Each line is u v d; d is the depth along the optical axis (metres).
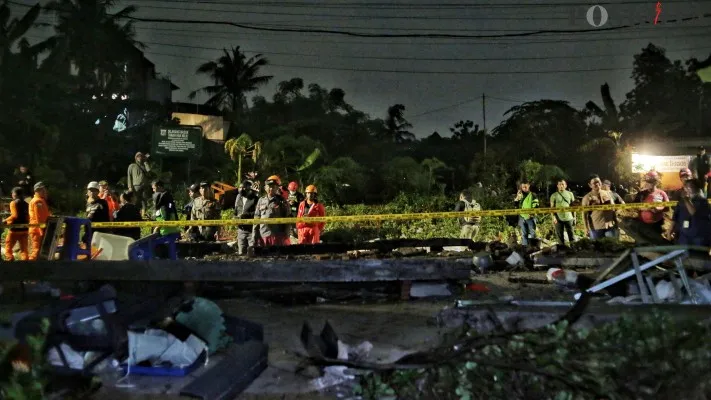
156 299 6.63
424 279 7.77
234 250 13.81
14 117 31.00
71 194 26.97
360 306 7.53
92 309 5.74
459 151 52.62
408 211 26.23
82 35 37.69
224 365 5.05
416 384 4.57
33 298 8.00
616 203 13.20
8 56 32.28
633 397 4.04
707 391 4.08
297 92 53.59
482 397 4.37
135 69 41.88
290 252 11.23
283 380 5.10
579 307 5.75
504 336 4.56
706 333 4.42
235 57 53.69
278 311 7.34
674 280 6.79
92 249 9.80
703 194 8.73
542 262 9.59
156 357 5.25
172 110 47.31
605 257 9.55
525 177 32.16
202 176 33.97
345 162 34.69
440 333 6.00
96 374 5.14
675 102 46.09
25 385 4.41
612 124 44.44
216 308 5.85
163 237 10.05
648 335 4.41
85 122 35.38
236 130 45.47
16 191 12.98
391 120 61.97
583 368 4.18
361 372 5.02
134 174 19.80
